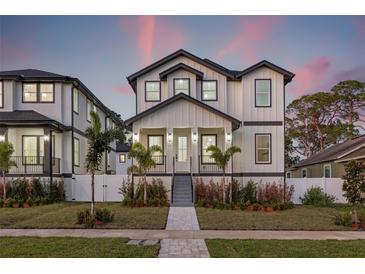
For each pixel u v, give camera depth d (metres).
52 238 9.94
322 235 10.66
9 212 15.38
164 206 17.23
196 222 12.79
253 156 20.88
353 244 9.23
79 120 24.69
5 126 20.84
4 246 8.89
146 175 19.80
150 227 11.84
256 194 19.16
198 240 9.83
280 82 21.17
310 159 31.05
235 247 8.89
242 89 21.16
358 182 12.56
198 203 17.31
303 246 8.98
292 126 41.28
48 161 20.80
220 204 16.64
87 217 12.29
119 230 11.38
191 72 21.17
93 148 13.07
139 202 17.36
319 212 15.78
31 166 21.58
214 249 8.69
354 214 12.38
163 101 20.48
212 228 11.70
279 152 20.86
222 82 21.41
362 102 37.34
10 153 18.86
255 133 20.97
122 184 20.98
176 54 21.42
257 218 13.73
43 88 22.64
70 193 21.75
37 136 22.53
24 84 22.56
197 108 19.88
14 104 22.31
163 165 20.44
